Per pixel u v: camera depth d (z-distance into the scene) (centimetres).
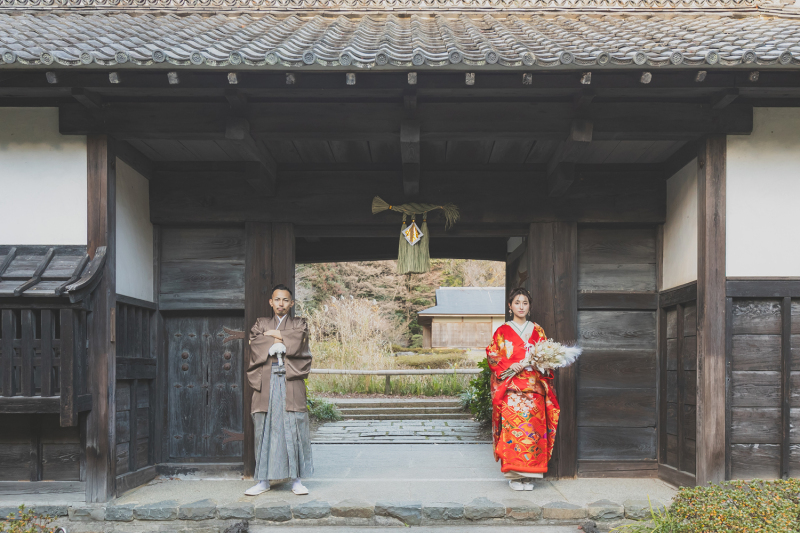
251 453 453
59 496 379
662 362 458
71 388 351
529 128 380
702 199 393
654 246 480
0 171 390
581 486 424
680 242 436
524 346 420
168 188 468
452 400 960
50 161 390
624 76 351
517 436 407
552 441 418
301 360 412
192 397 470
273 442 395
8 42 361
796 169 391
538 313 466
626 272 477
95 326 377
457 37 419
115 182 400
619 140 408
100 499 373
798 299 388
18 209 388
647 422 463
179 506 368
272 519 367
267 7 528
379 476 469
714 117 385
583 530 354
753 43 361
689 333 418
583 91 356
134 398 425
